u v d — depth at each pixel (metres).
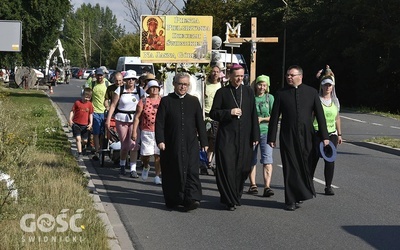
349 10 46.34
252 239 9.25
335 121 12.85
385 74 47.25
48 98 41.75
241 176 11.16
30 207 9.38
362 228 9.95
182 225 10.06
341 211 11.19
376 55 46.66
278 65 60.28
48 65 63.28
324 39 51.00
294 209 11.20
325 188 12.78
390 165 17.33
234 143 11.05
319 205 11.69
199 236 9.39
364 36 45.97
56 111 30.14
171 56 17.05
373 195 12.72
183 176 10.87
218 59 20.03
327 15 50.16
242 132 11.09
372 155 19.59
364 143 22.02
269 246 8.88
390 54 44.59
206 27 17.06
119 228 9.69
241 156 11.09
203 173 14.97
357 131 27.09
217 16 63.34
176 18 16.95
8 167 9.57
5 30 20.31
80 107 16.23
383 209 11.38
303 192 11.10
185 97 11.05
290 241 9.16
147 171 13.88
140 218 10.51
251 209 11.31
